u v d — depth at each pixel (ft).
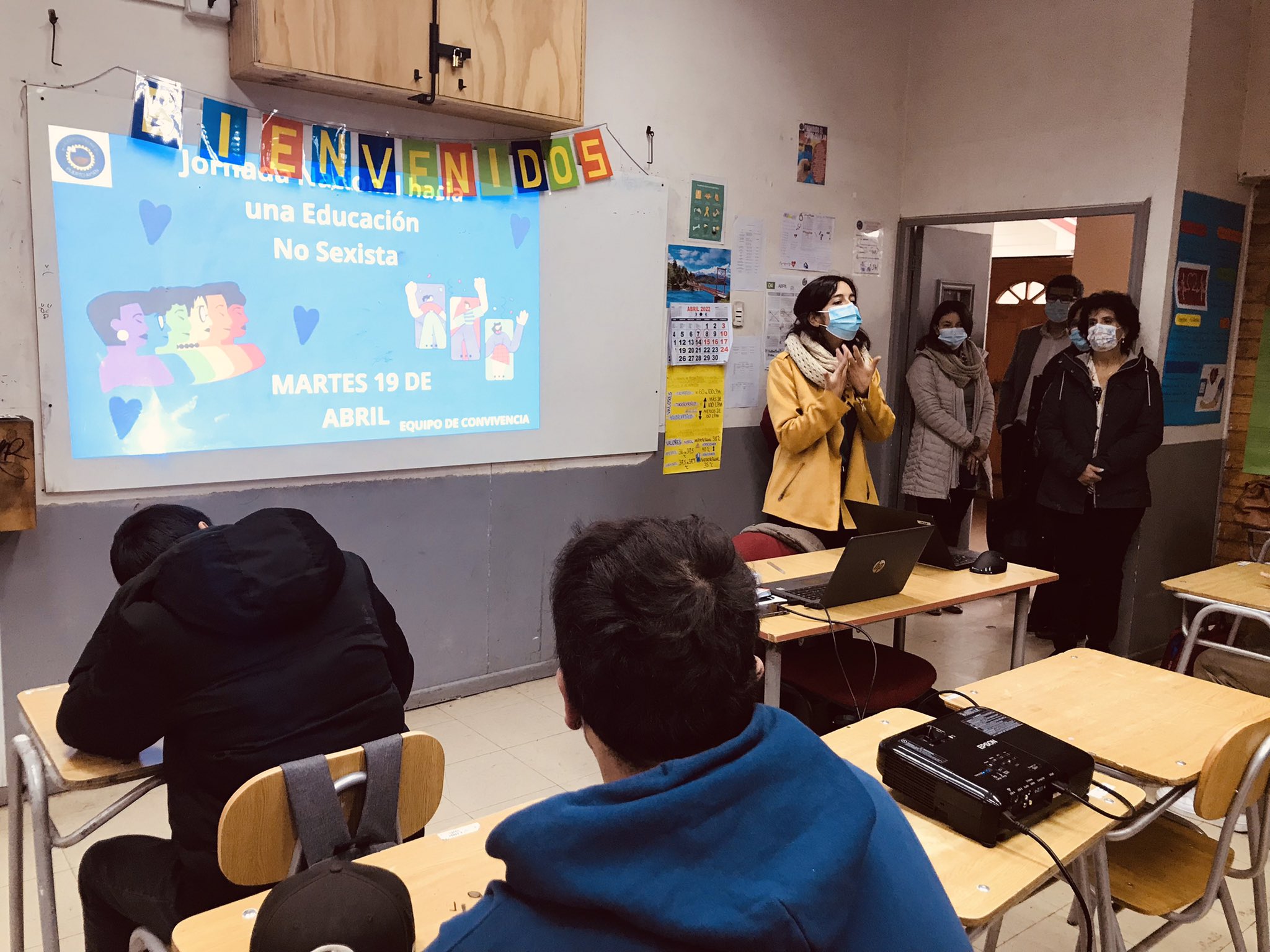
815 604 8.04
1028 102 14.38
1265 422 14.38
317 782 4.24
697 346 13.44
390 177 10.28
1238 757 5.18
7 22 7.98
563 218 11.73
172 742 4.49
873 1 15.10
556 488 12.26
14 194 8.18
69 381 8.56
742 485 14.43
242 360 9.50
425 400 10.84
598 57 11.82
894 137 15.87
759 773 2.16
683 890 2.00
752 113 13.71
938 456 14.66
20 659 8.57
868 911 2.29
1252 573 10.64
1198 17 12.69
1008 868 4.33
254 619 4.37
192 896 4.57
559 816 2.11
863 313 15.83
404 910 3.25
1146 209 13.16
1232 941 6.37
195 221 9.09
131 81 8.61
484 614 11.79
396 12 9.29
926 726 5.10
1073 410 12.97
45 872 5.13
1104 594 13.30
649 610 2.34
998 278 25.09
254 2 8.51
